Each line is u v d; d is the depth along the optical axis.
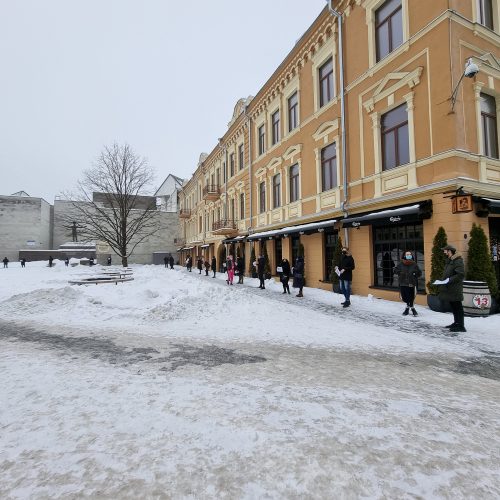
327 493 1.87
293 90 16.27
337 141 12.77
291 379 3.84
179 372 4.05
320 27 13.81
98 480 1.97
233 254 24.92
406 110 9.77
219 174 29.25
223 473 2.04
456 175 8.23
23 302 9.35
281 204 17.41
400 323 7.34
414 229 9.75
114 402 3.12
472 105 8.78
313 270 14.66
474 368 4.43
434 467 2.14
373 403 3.17
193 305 8.51
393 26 10.57
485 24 9.62
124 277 18.52
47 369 4.12
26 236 54.25
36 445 2.37
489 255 8.17
